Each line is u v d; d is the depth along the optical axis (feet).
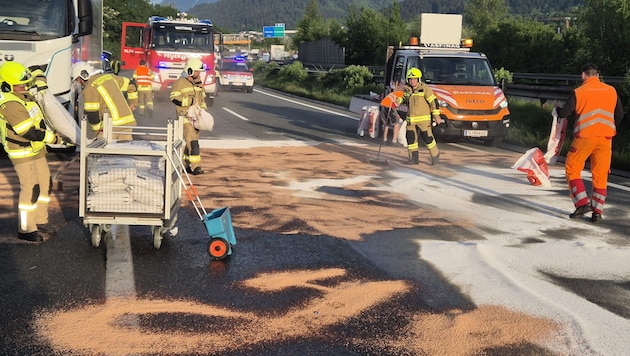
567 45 115.03
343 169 36.60
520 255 20.81
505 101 48.96
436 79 51.08
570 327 15.12
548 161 32.55
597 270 19.44
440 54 52.47
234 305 16.14
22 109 20.02
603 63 88.74
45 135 20.49
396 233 23.21
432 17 58.44
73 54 39.09
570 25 126.00
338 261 19.85
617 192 32.63
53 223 23.56
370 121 50.52
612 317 15.78
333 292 17.17
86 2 37.32
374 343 14.10
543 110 60.90
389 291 17.30
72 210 25.49
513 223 25.13
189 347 13.69
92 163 19.92
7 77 19.92
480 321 15.37
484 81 51.70
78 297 16.43
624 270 19.48
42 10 36.60
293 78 148.46
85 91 29.27
